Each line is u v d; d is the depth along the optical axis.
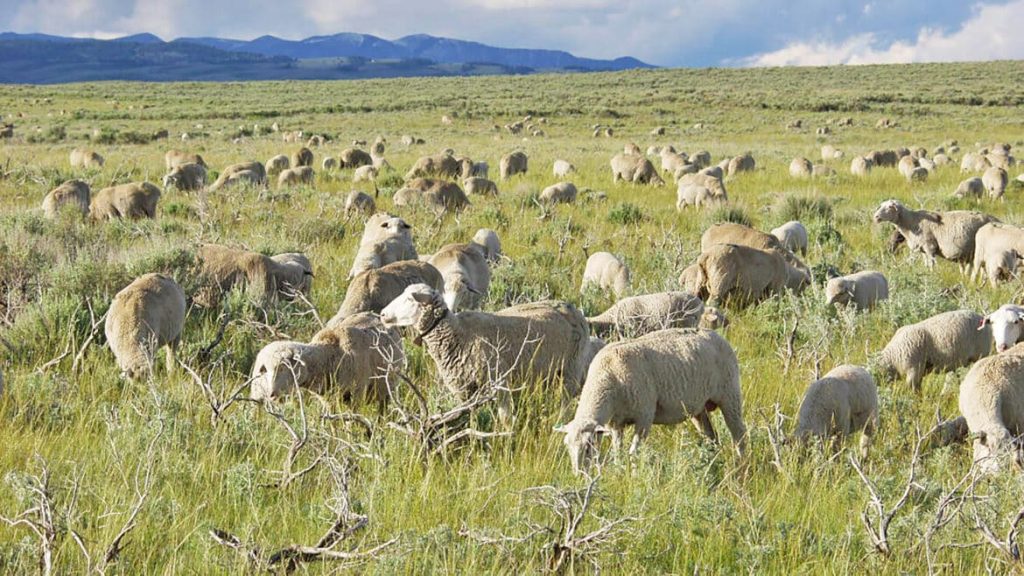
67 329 10.09
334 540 5.68
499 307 12.46
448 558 5.58
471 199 25.55
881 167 37.69
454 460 7.29
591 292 13.18
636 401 7.25
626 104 99.19
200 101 115.19
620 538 5.80
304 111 91.50
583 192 27.34
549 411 8.22
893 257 17.75
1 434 7.46
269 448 7.40
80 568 5.39
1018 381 7.91
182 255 11.84
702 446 7.23
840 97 99.12
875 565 5.72
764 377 9.71
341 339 8.34
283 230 17.56
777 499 6.70
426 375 9.49
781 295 13.68
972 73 140.75
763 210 24.08
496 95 121.12
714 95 105.38
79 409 8.11
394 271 11.09
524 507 6.33
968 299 13.59
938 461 7.54
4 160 35.84
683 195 24.52
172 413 7.68
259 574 5.39
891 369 10.15
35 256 13.56
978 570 5.66
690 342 7.54
